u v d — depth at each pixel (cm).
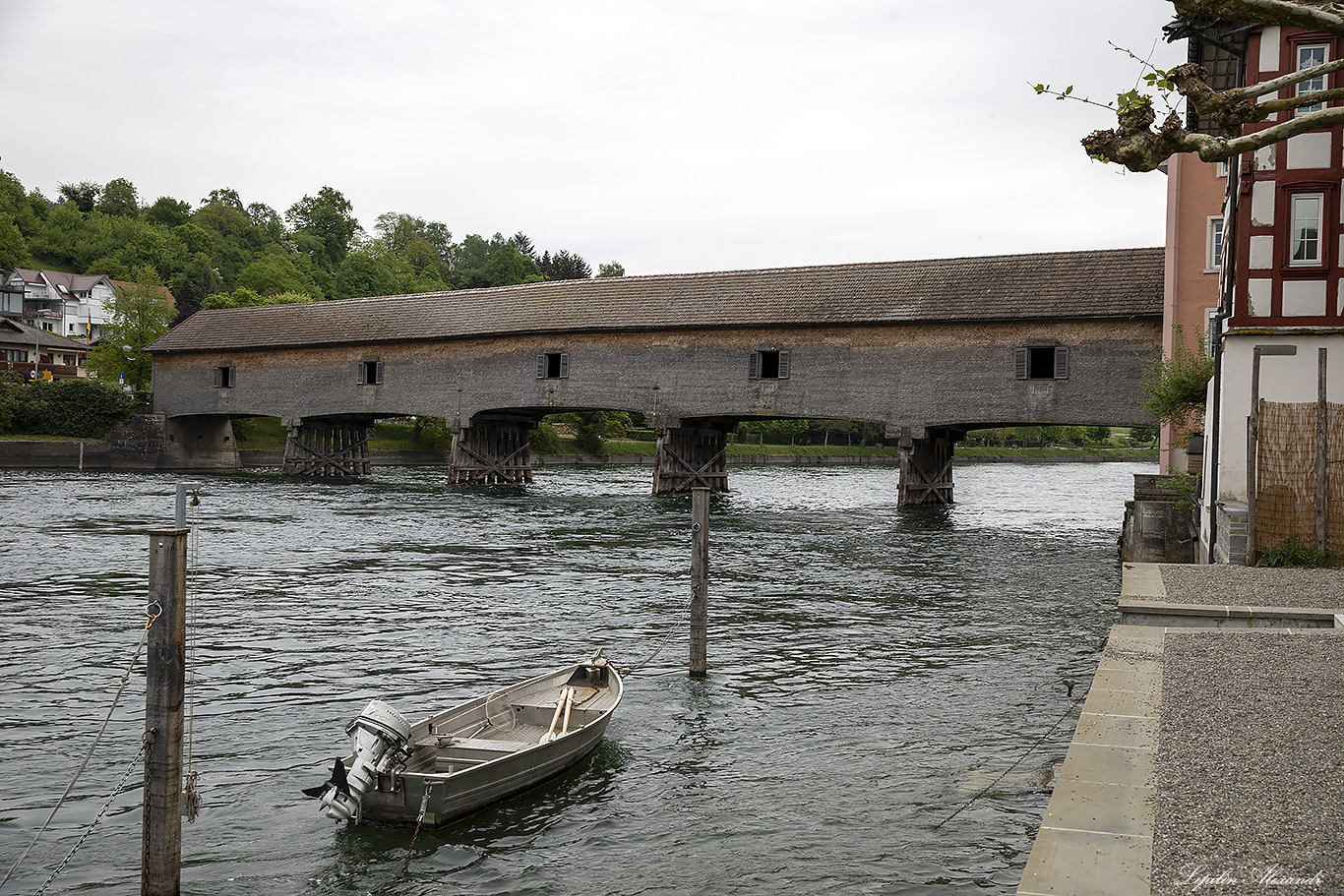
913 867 931
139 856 958
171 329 7162
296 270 15450
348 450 7131
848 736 1332
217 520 3938
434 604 2283
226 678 1602
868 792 1127
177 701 849
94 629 1941
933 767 1207
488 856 961
